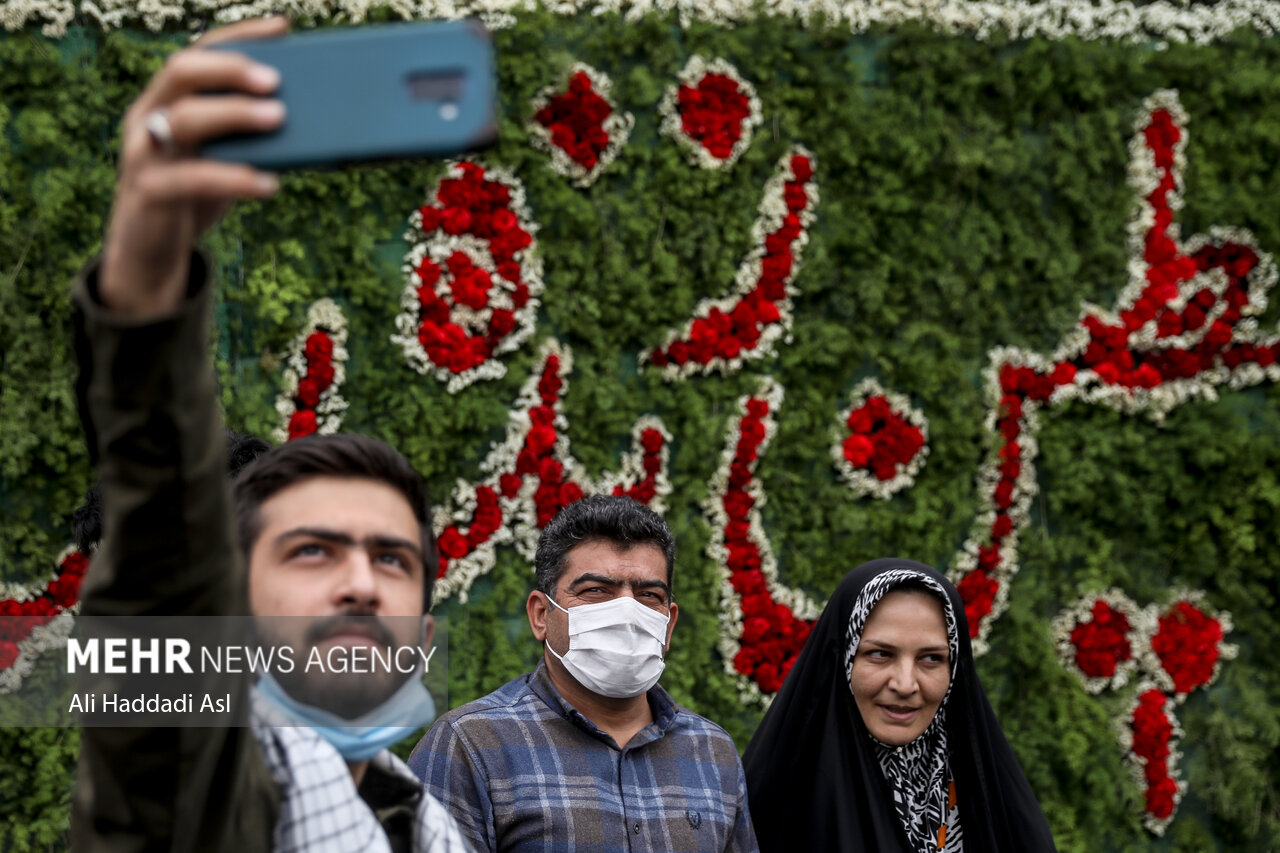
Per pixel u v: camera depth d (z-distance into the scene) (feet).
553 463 13.38
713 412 14.02
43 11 12.05
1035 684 14.70
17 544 11.94
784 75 14.53
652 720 7.70
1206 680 15.28
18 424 11.73
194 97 1.84
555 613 7.52
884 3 14.69
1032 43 15.02
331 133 1.90
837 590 8.51
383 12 12.91
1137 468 15.51
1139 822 14.90
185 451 2.17
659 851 6.93
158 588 2.28
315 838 3.07
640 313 13.85
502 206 13.47
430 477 13.12
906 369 14.62
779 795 8.29
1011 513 14.94
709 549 13.79
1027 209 15.12
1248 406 15.92
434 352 12.96
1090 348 15.29
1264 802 15.53
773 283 14.17
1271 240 15.80
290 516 3.24
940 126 14.62
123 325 2.01
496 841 6.81
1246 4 16.01
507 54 13.42
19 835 11.46
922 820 8.10
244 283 12.53
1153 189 15.40
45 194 11.98
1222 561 15.70
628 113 13.82
